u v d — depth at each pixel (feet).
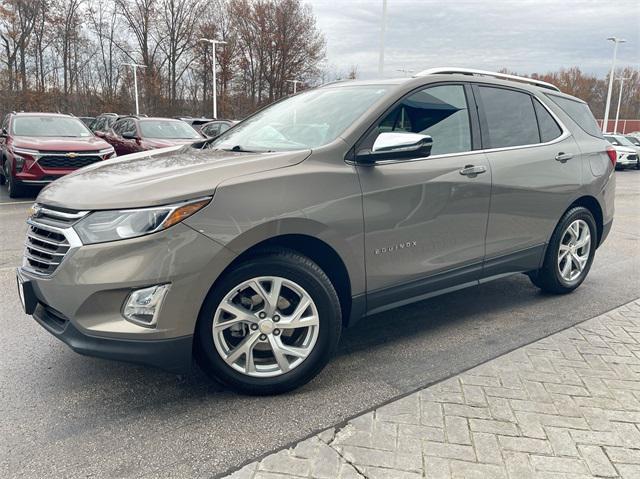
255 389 9.55
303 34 168.55
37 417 8.96
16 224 25.49
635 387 10.12
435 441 8.31
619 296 15.78
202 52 159.02
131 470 7.63
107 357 8.42
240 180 8.99
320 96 12.71
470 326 13.26
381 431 8.58
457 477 7.49
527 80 14.75
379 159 10.19
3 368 10.69
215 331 9.09
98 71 153.58
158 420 8.91
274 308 9.42
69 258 8.36
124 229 8.25
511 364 11.07
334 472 7.57
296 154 9.84
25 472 7.55
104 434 8.50
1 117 116.57
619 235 25.80
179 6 159.02
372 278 10.61
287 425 8.76
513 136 13.48
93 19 149.28
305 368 9.74
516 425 8.77
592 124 16.40
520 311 14.40
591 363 11.14
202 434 8.50
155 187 8.57
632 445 8.29
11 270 17.67
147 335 8.41
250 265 9.08
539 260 14.47
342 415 9.07
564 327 13.23
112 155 34.78
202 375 10.52
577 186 14.74
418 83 11.71
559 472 7.63
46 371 10.61
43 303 8.98
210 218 8.59
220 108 155.94
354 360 11.28
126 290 8.30
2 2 125.49
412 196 10.89
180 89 165.37
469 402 9.50
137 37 159.84
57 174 32.63
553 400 9.59
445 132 11.96
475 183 12.03
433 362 11.18
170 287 8.39
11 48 130.52
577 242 15.57
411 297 11.53
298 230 9.36
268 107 14.26
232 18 162.71
